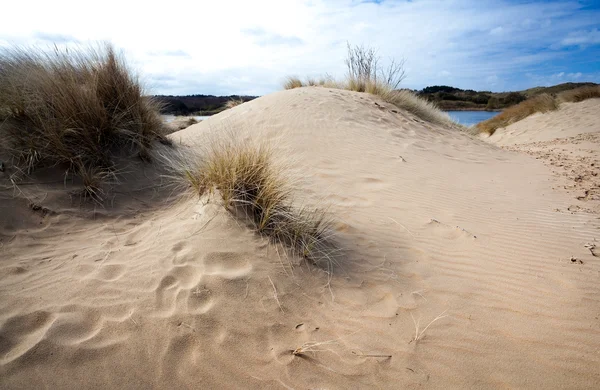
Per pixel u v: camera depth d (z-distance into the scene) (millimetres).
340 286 2736
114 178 3961
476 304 2631
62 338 1932
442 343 2256
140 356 1908
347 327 2344
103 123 4219
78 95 4090
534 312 2543
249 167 3430
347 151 6414
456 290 2793
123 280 2426
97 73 4523
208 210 3221
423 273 3006
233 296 2393
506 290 2793
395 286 2812
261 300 2422
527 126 16812
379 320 2432
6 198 3193
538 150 10125
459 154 7566
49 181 3578
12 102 3846
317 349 2141
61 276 2439
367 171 5566
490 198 4895
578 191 5320
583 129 13453
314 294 2604
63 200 3434
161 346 1979
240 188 3311
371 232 3621
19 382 1688
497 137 17141
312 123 7641
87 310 2143
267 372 1949
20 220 3047
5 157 3588
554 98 19000
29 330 1961
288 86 13453
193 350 1999
